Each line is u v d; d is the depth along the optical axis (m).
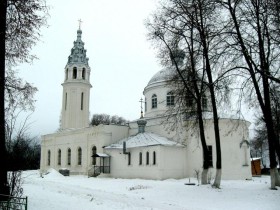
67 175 47.25
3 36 14.37
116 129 46.34
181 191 23.11
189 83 26.38
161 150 36.94
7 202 12.37
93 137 46.94
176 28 26.03
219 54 22.02
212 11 23.78
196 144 38.19
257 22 21.66
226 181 32.84
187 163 39.00
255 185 26.52
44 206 14.93
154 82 45.53
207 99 29.11
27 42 17.25
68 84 55.38
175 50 26.50
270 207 17.02
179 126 39.16
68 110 54.81
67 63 56.78
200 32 24.88
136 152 40.16
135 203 17.44
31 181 32.34
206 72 26.14
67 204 16.08
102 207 15.61
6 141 14.02
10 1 15.38
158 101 44.62
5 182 13.63
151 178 37.28
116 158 42.50
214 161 36.81
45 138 59.38
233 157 37.28
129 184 30.28
